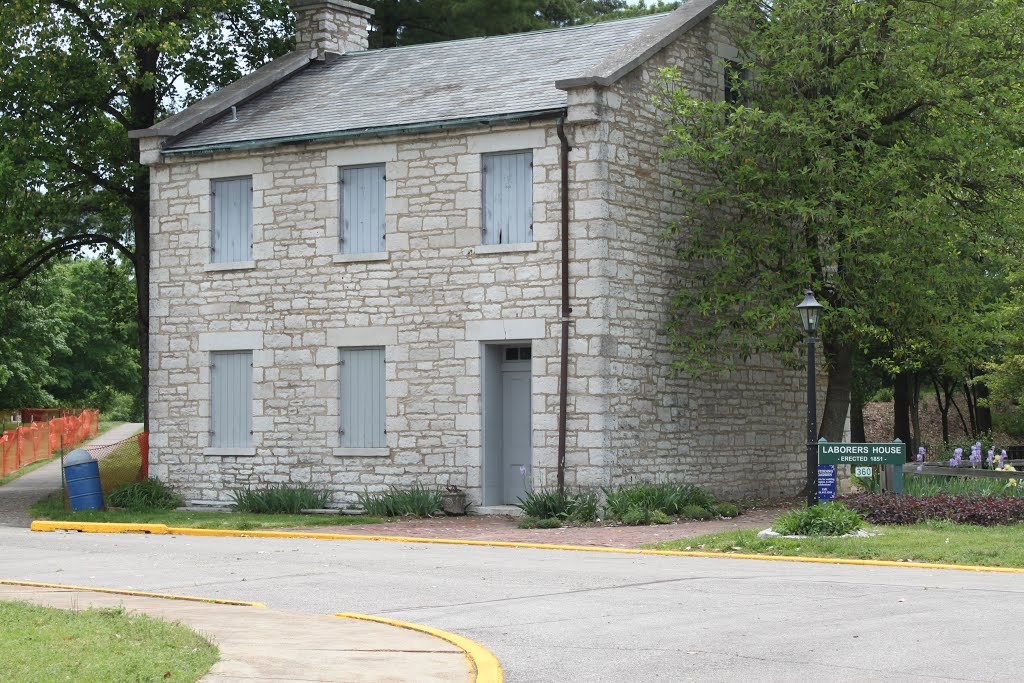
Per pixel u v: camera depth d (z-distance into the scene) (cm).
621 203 2114
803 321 1773
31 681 742
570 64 2302
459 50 2586
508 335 2136
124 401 8038
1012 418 3778
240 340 2380
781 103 2217
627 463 2098
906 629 992
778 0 2267
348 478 2273
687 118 2219
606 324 2062
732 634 988
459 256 2186
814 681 820
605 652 927
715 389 2333
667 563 1493
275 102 2566
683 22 2269
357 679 791
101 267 6894
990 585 1253
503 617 1094
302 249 2330
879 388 4097
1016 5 2262
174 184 2456
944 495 1922
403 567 1483
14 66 2588
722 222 2241
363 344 2266
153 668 790
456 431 2183
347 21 2822
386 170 2259
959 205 2345
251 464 2362
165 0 2689
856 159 2247
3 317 3228
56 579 1420
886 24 2250
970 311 2522
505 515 2139
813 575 1352
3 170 2555
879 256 2086
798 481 2570
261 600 1229
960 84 2259
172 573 1459
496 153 2173
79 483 2397
